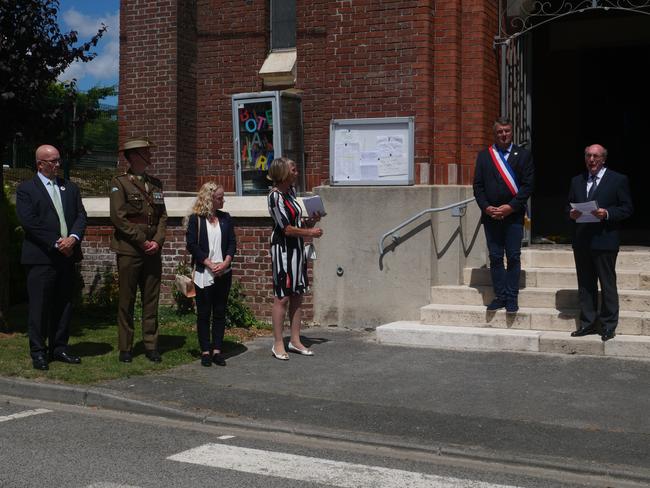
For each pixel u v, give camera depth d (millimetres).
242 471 5613
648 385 7648
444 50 10602
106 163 22188
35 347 8312
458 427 6508
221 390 7641
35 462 5730
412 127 10508
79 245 8656
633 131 15172
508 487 5348
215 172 13203
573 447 6004
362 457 6004
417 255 10422
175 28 12758
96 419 7027
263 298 11062
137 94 13031
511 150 9219
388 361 8789
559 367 8344
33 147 10320
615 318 8742
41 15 9641
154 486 5266
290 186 8953
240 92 13031
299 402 7262
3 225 10141
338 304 10828
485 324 9602
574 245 8812
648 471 5543
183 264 11445
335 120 10812
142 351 9219
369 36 10766
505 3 11336
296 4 12617
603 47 14953
